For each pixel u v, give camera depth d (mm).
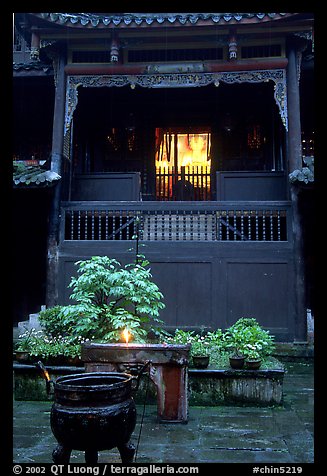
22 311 12930
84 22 11086
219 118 14812
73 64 12086
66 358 7336
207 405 6941
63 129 12070
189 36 11539
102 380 4348
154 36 11547
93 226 11727
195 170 14977
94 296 7875
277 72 11695
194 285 11336
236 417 6344
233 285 11250
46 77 12961
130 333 7164
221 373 6914
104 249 11609
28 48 15320
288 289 11117
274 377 6891
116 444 3812
